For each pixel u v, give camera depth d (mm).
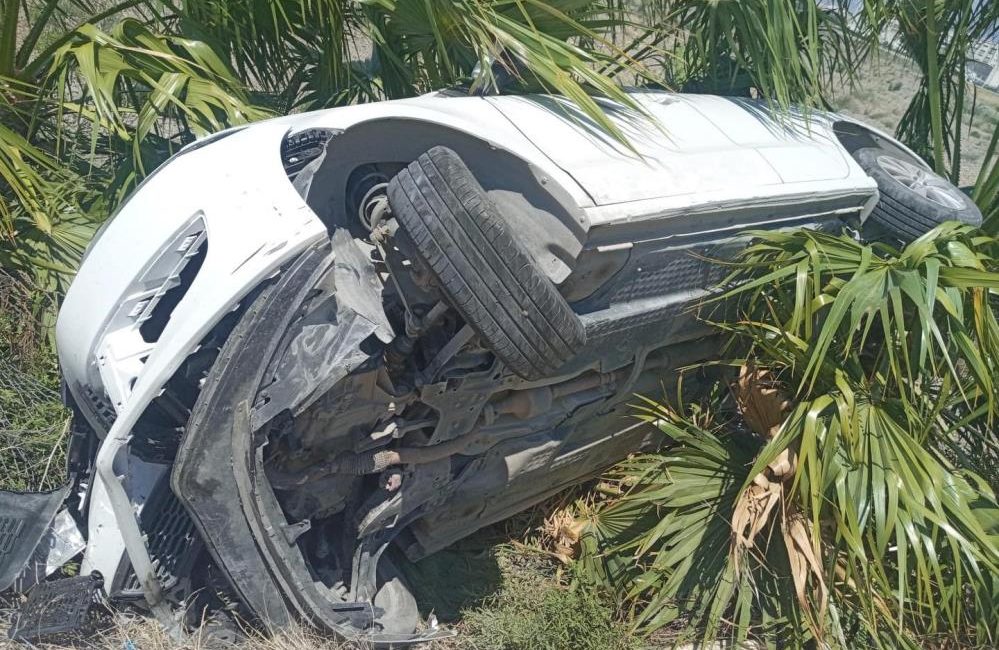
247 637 3102
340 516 3449
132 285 3027
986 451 4055
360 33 5047
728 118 4188
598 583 3836
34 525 3111
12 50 4398
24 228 4270
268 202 2912
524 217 3152
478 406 3273
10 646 2881
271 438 2939
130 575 2980
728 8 4535
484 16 3742
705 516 3764
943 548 3533
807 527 3508
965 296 3506
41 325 4168
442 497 3488
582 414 3734
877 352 3863
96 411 3088
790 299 3775
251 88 5074
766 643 3680
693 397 4352
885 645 3613
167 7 4906
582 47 4609
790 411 3697
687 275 3639
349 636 3170
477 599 3721
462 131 3154
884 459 3404
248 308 2721
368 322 2740
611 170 3305
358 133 3201
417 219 2676
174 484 2717
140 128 4141
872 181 4355
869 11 5109
